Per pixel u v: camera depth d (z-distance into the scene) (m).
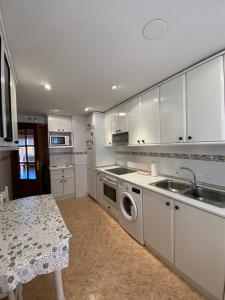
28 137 3.92
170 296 1.42
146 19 1.02
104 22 1.03
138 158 3.05
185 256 1.50
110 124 3.35
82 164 4.16
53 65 1.55
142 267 1.75
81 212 3.20
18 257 0.80
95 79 1.89
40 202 1.54
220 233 1.22
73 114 3.94
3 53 1.06
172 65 1.60
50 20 1.01
